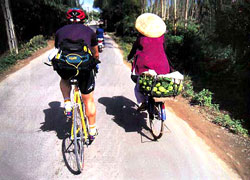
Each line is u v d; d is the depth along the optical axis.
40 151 3.35
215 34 7.62
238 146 3.76
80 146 2.88
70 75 2.77
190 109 5.21
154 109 3.71
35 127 4.03
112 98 5.62
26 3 14.25
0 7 10.60
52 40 18.88
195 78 7.50
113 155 3.32
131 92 6.15
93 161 3.17
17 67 8.56
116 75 7.90
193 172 3.03
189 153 3.46
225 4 6.71
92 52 3.12
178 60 9.09
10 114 4.50
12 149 3.38
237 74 6.29
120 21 29.58
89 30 2.95
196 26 12.27
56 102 5.16
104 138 3.77
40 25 17.80
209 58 7.59
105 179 2.84
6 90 5.89
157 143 3.69
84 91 3.00
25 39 15.99
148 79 3.25
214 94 6.03
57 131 3.92
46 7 17.28
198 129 4.26
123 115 4.69
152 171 3.01
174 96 3.32
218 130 4.27
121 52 14.67
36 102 5.14
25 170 2.95
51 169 2.98
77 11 2.96
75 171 2.96
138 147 3.55
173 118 4.68
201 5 11.95
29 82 6.62
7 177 2.80
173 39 10.02
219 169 3.13
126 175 2.92
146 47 3.58
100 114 4.68
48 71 7.96
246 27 5.73
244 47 6.03
